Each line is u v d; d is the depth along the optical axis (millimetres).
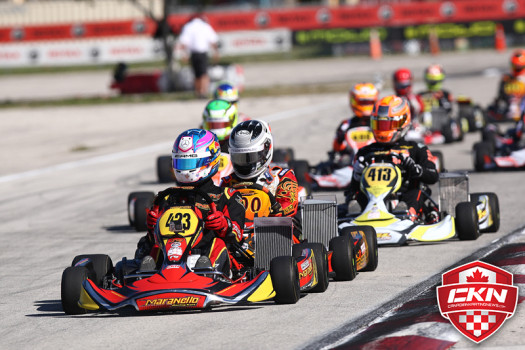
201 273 25047
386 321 23641
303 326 23531
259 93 108562
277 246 27578
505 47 153375
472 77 113562
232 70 110188
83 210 47906
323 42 156250
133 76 117812
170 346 22234
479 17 152250
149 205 40812
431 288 27219
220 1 187375
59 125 90938
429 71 68875
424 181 36906
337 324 23609
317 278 27203
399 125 37281
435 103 68875
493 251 32406
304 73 131875
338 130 50719
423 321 23094
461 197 36031
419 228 33750
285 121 84438
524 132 55312
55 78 144125
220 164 41344
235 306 26172
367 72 126688
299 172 48562
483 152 53562
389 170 35812
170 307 23906
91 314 26266
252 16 156875
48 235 41312
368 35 154500
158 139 77688
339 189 49906
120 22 157625
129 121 91562
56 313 26766
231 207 27625
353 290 27656
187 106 100688
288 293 25312
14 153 73625
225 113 42000
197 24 106938
